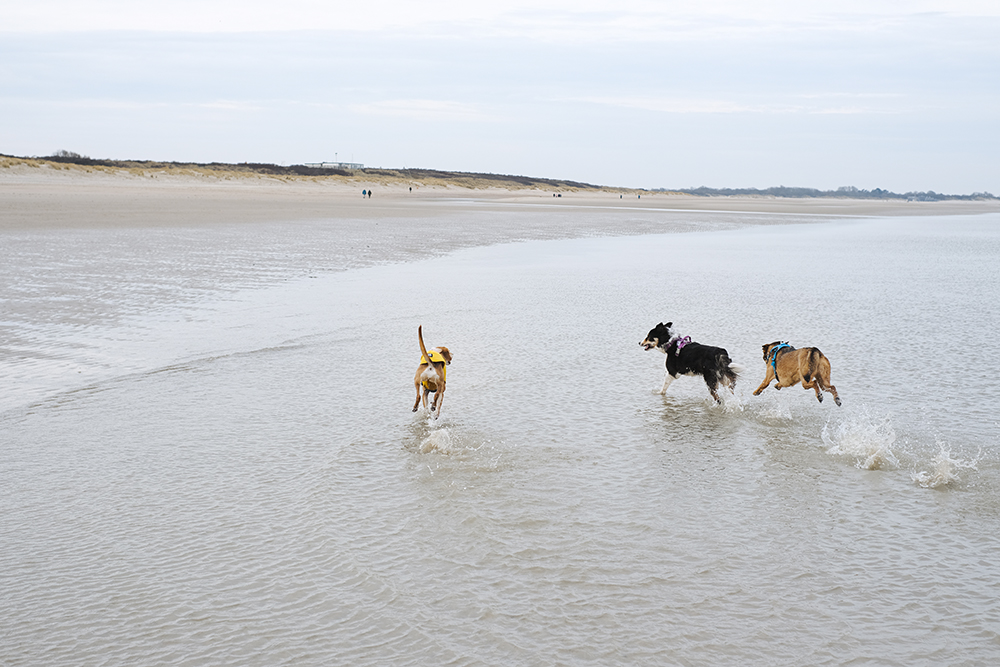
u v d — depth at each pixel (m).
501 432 8.35
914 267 25.91
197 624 4.68
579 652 4.38
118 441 7.92
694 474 7.17
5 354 11.50
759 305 17.16
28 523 6.04
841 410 9.27
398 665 4.27
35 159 90.19
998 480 6.96
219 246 26.89
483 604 4.87
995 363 11.52
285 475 7.03
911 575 5.27
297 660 4.32
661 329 9.98
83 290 17.08
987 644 4.49
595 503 6.47
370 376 10.58
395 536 5.81
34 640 4.53
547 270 23.19
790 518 6.19
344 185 125.56
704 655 4.36
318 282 19.48
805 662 4.31
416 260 25.17
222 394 9.64
